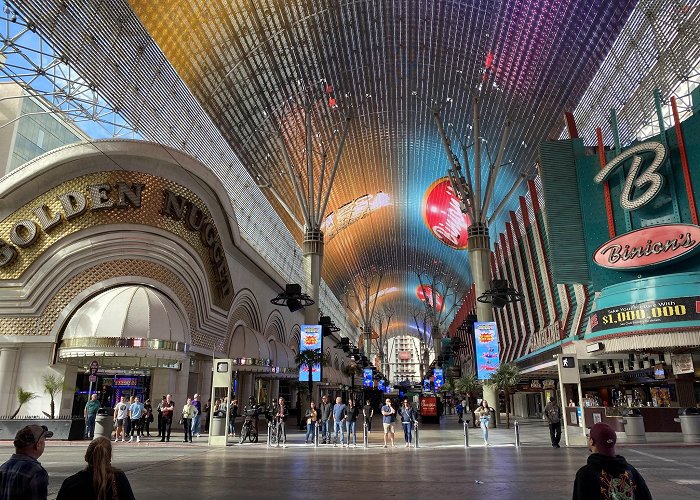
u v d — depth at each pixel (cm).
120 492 306
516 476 980
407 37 3872
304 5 3359
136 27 2452
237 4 2967
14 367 2039
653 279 1986
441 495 783
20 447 322
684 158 2097
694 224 1962
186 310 2336
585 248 2316
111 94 2298
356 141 4991
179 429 2277
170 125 2812
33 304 2056
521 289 4088
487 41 3597
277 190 4444
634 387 2852
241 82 3419
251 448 1609
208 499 747
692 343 1867
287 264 4991
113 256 2128
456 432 2453
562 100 3459
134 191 2166
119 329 1981
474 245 3450
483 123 4247
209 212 2519
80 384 2302
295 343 4784
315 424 1667
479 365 2964
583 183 2391
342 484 891
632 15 2647
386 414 1659
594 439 304
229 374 1772
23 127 2639
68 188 2119
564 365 1786
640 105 2753
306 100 4031
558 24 3100
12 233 2078
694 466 1111
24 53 2031
